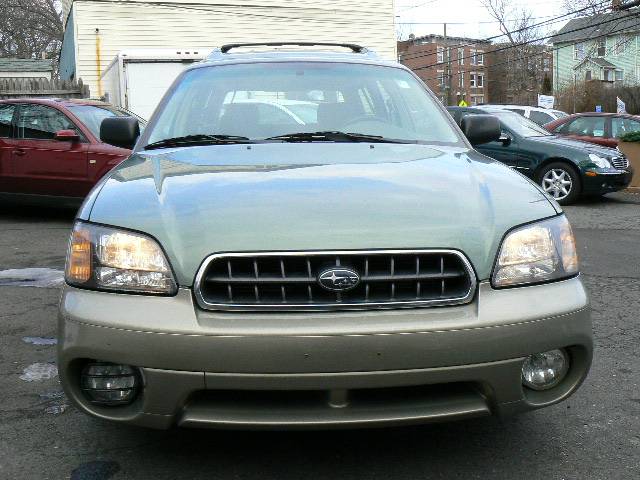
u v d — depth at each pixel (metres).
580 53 57.22
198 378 2.46
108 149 8.52
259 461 2.95
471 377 2.53
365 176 3.01
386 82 4.28
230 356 2.44
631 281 6.30
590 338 2.74
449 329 2.49
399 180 2.97
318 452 3.03
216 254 2.53
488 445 3.12
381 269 2.55
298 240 2.54
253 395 2.54
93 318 2.56
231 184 2.91
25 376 3.92
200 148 3.56
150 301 2.54
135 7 20.03
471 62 77.31
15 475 2.84
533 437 3.20
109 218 2.74
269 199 2.75
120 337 2.50
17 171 8.90
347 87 4.17
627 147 13.97
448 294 2.58
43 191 8.87
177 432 3.20
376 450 3.05
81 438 3.16
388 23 22.67
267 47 5.18
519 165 12.09
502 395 2.59
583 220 10.15
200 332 2.45
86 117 8.91
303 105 4.03
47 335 4.63
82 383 2.64
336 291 2.50
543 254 2.74
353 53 4.78
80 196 8.72
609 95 45.00
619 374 4.01
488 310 2.56
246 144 3.62
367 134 3.85
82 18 19.64
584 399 3.65
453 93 76.00
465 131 4.21
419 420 2.53
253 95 4.08
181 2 20.44
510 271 2.65
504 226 2.73
